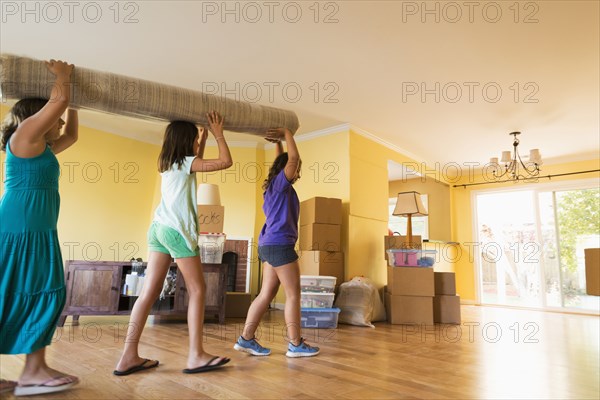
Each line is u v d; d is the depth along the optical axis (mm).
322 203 4422
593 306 5801
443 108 4406
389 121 4828
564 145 5594
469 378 1848
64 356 1996
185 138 1815
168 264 1808
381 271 5156
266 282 2238
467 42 3123
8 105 4242
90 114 4668
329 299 3744
